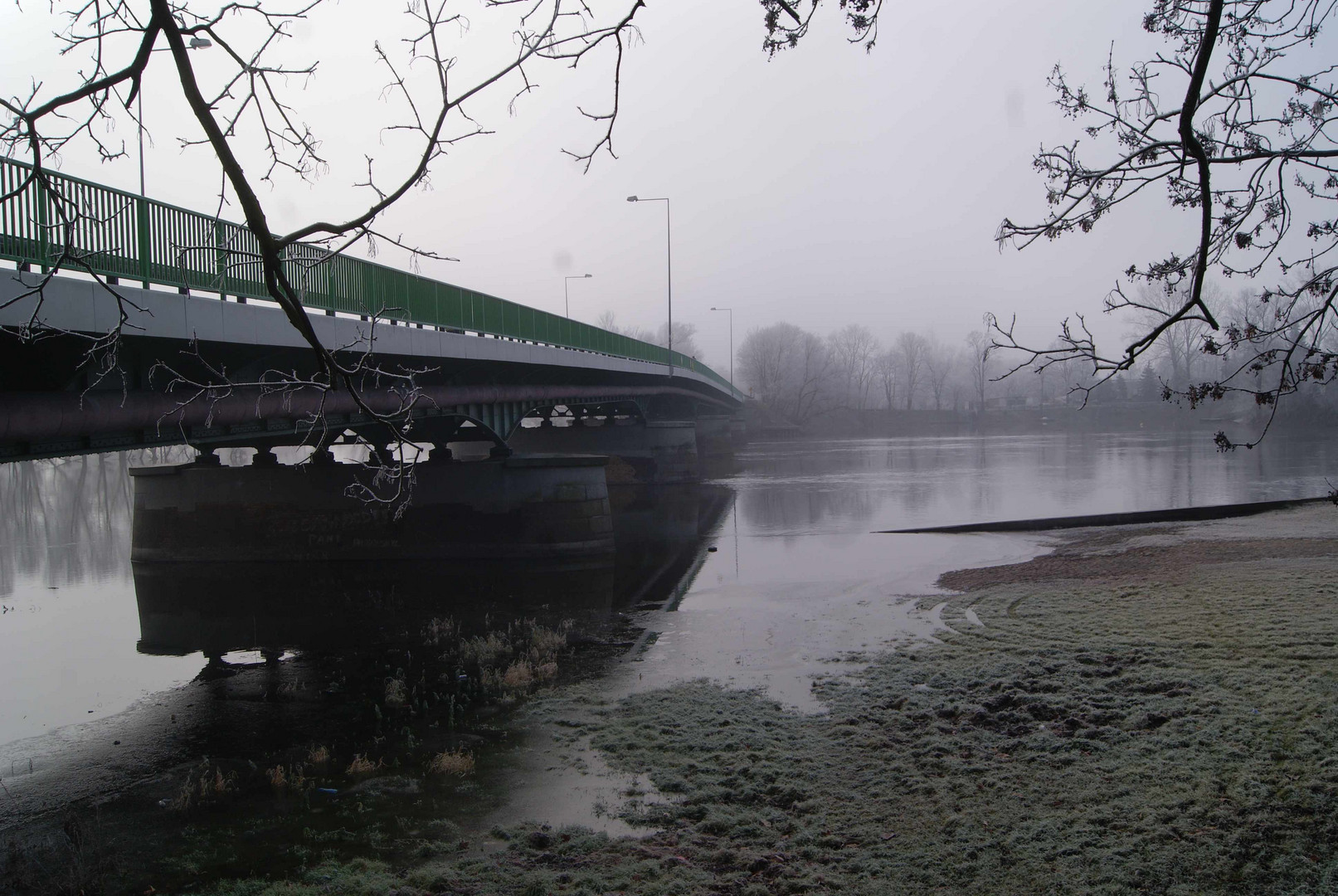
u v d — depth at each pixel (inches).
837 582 1019.9
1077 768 426.3
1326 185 254.5
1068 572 990.4
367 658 772.0
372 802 456.4
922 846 367.9
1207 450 3095.5
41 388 584.7
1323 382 245.6
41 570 1338.6
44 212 490.6
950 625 738.2
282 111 193.8
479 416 1346.0
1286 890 315.0
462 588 1095.6
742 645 728.3
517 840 400.5
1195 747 430.3
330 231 177.3
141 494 1344.7
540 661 713.6
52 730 613.0
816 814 405.4
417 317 1039.6
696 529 1596.9
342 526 1309.1
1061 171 266.2
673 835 395.9
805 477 2573.8
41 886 391.5
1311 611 656.4
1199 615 677.3
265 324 720.3
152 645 864.9
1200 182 217.2
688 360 3085.6
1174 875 330.0
